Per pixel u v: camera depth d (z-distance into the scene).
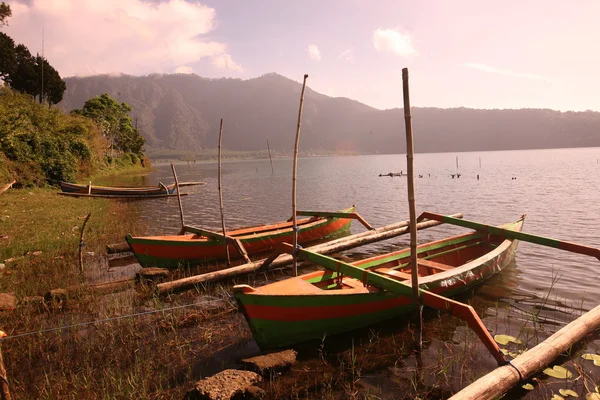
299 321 6.28
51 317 7.70
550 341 5.66
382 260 9.16
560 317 7.43
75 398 5.13
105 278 10.29
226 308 8.05
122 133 73.00
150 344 6.61
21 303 8.11
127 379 5.41
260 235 12.52
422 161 127.56
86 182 37.62
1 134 27.53
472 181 40.53
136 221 18.91
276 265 10.56
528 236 9.70
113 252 12.64
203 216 21.33
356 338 6.73
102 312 7.78
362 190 35.31
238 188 39.31
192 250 11.36
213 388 4.91
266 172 76.69
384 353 6.22
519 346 6.31
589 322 6.17
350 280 8.37
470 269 8.35
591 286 9.02
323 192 34.41
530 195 27.16
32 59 56.19
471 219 19.03
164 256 11.00
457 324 7.19
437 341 6.57
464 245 10.92
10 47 53.25
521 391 5.15
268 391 5.21
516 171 55.28
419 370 5.73
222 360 6.12
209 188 39.22
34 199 23.31
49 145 31.12
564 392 5.07
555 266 10.52
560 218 18.36
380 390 5.27
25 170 27.81
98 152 51.44
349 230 16.94
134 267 11.34
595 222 17.14
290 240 13.38
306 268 10.99
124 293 9.04
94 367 5.94
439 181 42.25
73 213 19.42
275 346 6.27
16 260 11.30
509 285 9.13
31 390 5.38
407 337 6.73
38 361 6.15
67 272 10.49
